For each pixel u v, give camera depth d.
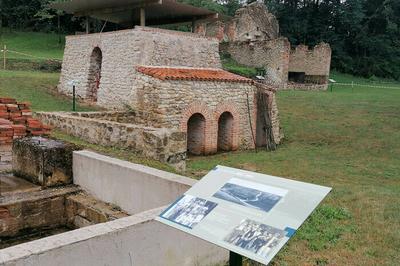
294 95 25.23
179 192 5.02
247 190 3.35
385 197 7.77
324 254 4.86
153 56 14.38
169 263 4.12
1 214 5.61
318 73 35.47
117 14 16.97
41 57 30.12
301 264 4.58
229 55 33.75
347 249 5.02
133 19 18.36
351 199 7.45
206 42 16.34
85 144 9.91
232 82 15.23
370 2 61.22
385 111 20.16
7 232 5.69
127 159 8.47
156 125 12.98
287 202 3.07
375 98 24.17
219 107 14.77
